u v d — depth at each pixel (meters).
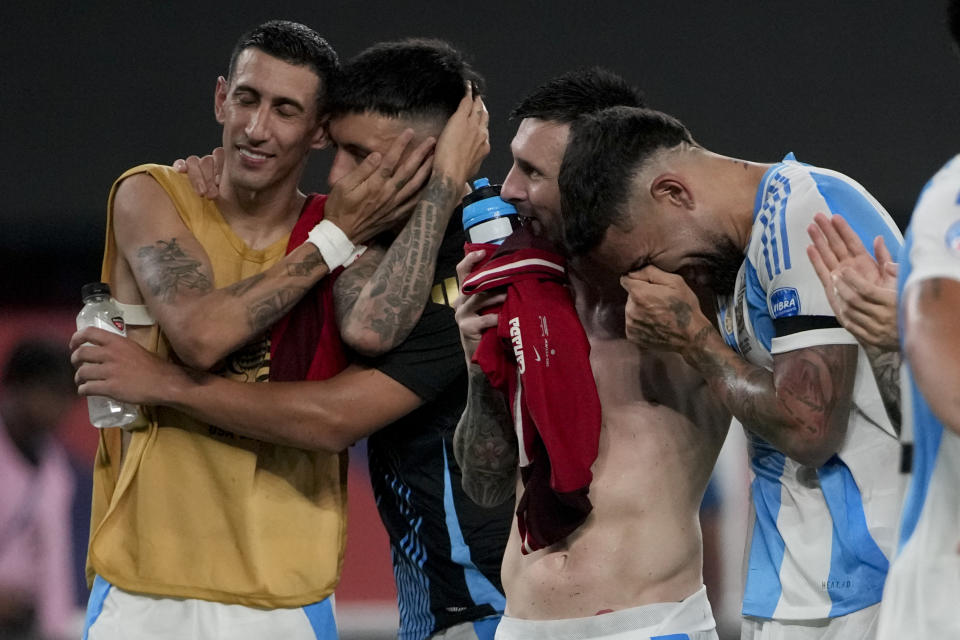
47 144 22.77
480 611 11.56
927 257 6.07
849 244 7.76
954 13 6.61
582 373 9.05
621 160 8.78
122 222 11.25
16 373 19.44
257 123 10.75
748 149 22.73
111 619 11.03
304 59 10.96
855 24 22.61
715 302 9.38
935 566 6.56
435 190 11.21
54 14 22.59
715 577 20.38
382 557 22.03
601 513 9.17
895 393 8.20
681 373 9.30
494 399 9.97
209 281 10.86
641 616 9.01
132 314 11.40
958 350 5.82
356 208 11.06
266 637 10.96
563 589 9.15
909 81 22.69
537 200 9.66
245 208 11.25
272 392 10.87
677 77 22.69
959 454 6.53
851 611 8.68
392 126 11.16
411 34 22.42
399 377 11.15
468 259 9.77
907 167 22.77
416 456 11.67
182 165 11.60
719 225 8.82
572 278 9.84
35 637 19.30
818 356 8.29
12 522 19.27
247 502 10.92
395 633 21.73
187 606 10.95
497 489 10.27
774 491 9.25
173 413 11.10
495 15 22.44
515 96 22.44
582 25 22.52
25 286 23.28
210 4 22.56
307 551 11.12
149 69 22.70
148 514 10.99
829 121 22.73
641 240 8.88
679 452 9.23
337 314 11.26
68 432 19.94
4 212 22.80
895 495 8.62
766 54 22.66
